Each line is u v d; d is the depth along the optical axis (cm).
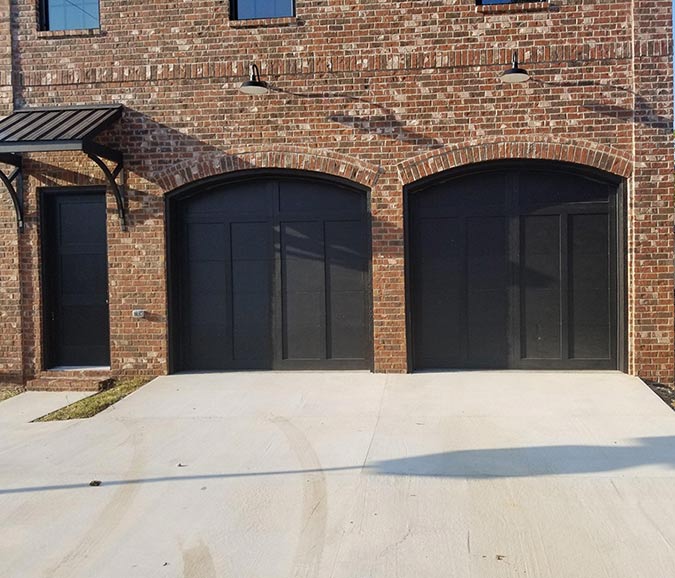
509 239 856
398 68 843
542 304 858
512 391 760
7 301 907
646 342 819
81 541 414
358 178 850
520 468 518
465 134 835
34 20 900
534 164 838
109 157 857
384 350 858
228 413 705
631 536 403
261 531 422
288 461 550
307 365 894
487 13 830
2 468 551
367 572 368
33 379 902
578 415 664
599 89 816
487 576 361
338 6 853
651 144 809
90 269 919
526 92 826
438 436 605
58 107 895
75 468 547
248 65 866
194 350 909
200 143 875
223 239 901
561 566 370
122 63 886
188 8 875
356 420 665
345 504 458
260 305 900
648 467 515
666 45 804
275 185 890
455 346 872
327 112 855
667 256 811
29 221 902
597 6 816
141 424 673
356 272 883
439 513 440
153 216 883
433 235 868
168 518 445
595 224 846
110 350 901
